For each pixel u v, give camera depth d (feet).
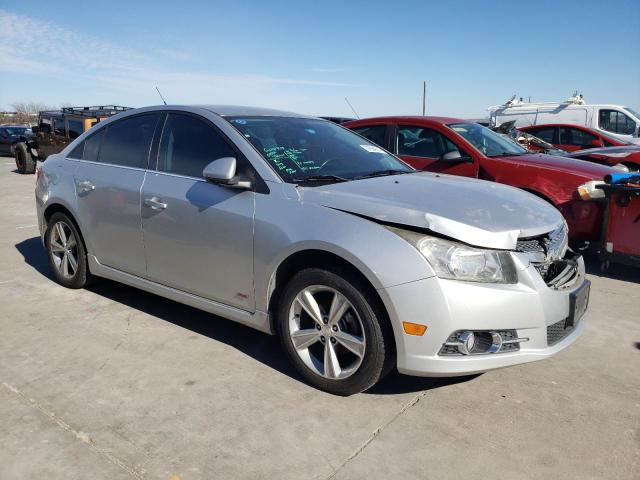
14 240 22.80
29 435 9.02
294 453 8.70
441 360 9.30
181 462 8.43
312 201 10.53
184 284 12.57
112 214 13.87
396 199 10.25
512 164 20.08
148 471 8.22
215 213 11.54
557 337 10.28
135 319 13.99
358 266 9.49
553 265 10.57
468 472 8.30
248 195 11.24
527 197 11.75
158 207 12.62
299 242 10.19
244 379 11.00
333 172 12.12
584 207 18.47
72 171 15.33
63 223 15.79
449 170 21.58
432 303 9.14
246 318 11.45
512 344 9.63
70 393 10.35
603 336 13.38
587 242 18.92
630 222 17.30
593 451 8.82
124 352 12.12
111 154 14.60
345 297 9.87
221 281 11.73
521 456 8.68
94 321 13.83
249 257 11.05
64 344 12.46
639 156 25.70
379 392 10.61
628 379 11.21
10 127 76.64
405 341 9.36
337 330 10.14
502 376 11.27
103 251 14.51
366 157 13.53
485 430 9.37
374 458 8.60
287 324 10.75
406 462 8.51
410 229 9.60
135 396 10.28
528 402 10.28
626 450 8.85
